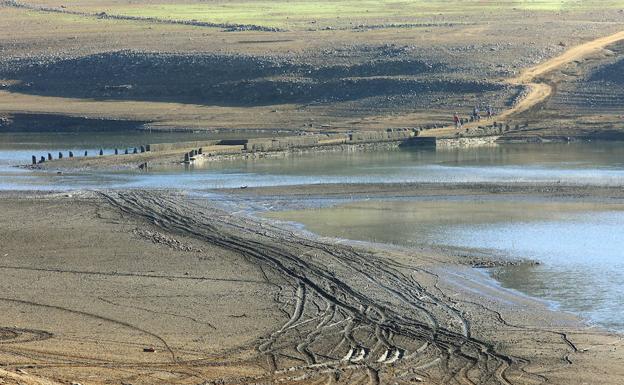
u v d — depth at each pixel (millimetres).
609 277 80938
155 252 90938
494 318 69750
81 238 97438
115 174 146875
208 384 55500
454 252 90188
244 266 85375
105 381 55281
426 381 56812
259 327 67812
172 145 170500
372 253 89562
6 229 102250
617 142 182500
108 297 75625
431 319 69500
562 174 138500
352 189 126500
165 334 66125
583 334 65812
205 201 120000
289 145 174125
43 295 76250
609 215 106812
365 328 67500
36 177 144375
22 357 59781
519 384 56500
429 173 142750
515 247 92062
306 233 99750
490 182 130000
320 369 58812
